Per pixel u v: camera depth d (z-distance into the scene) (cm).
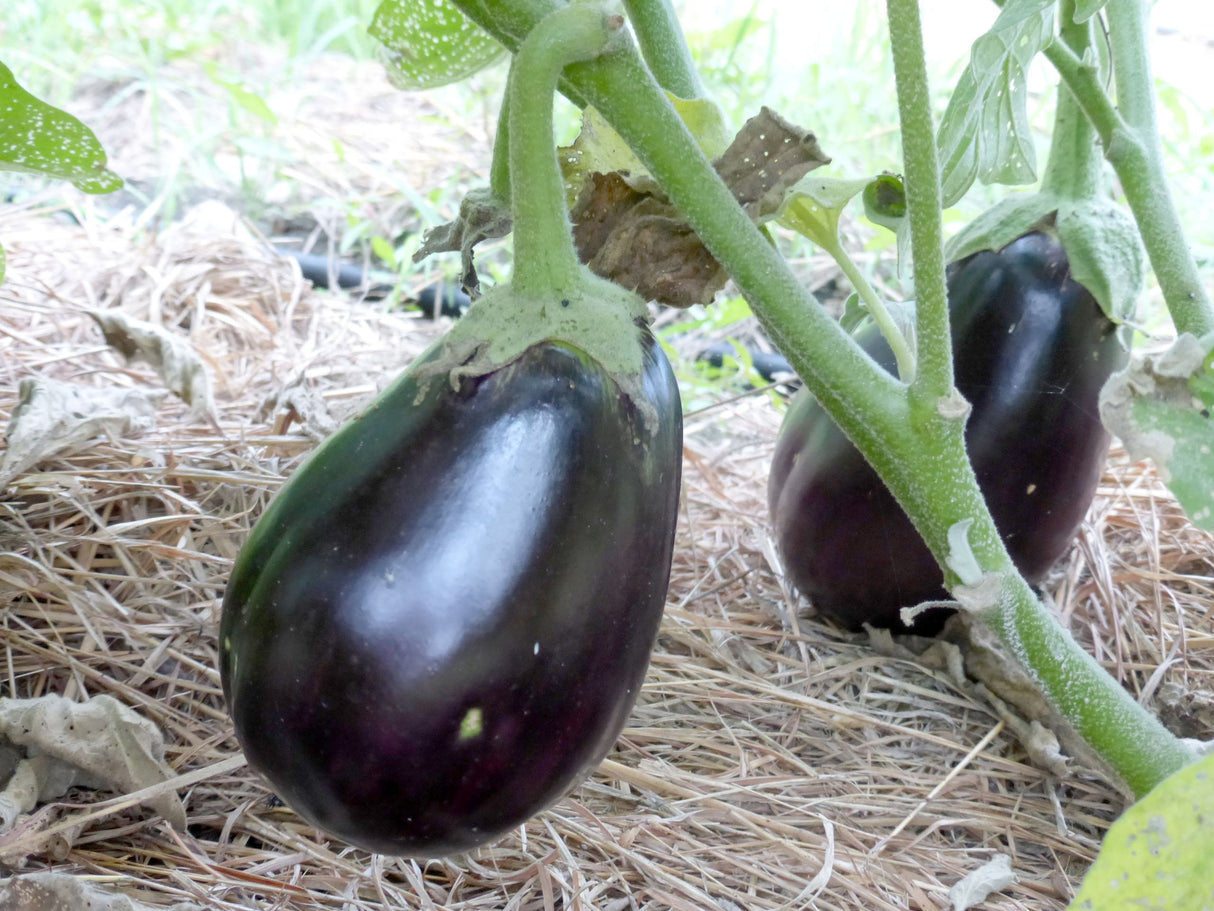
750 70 171
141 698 66
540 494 47
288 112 176
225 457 82
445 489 47
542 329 48
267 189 155
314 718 47
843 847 63
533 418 47
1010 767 69
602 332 49
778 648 76
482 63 66
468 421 48
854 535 70
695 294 53
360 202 149
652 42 55
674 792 65
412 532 47
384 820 48
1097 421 68
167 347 87
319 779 48
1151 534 86
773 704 72
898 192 62
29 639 68
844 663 75
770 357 134
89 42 187
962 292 69
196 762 64
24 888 51
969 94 59
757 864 61
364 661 46
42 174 62
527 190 48
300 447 85
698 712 71
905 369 54
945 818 65
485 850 60
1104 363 68
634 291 52
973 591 51
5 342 102
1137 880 43
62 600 70
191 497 78
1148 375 50
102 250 129
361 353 117
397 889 58
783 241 142
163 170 153
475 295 54
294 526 48
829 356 50
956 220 133
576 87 49
